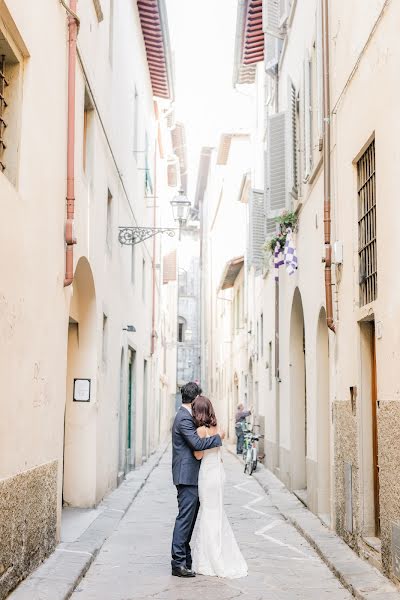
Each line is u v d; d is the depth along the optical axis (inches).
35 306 295.9
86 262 434.9
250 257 829.2
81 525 405.7
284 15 627.2
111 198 571.5
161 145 1171.9
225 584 297.4
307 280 501.4
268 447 791.7
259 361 896.3
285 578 309.4
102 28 495.2
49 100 318.3
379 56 307.3
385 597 260.2
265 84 820.0
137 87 768.3
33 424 293.7
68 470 468.1
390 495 282.2
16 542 265.3
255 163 1008.2
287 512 483.5
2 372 249.1
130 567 326.3
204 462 317.1
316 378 462.3
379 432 297.9
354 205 356.8
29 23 278.7
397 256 277.1
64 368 358.6
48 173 318.0
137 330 818.2
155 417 1210.6
